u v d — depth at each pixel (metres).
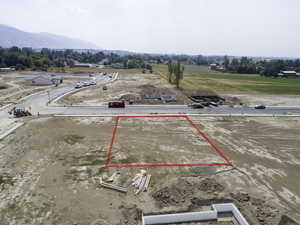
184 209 16.33
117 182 19.56
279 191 19.08
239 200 17.53
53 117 37.75
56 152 24.89
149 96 56.53
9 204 16.48
